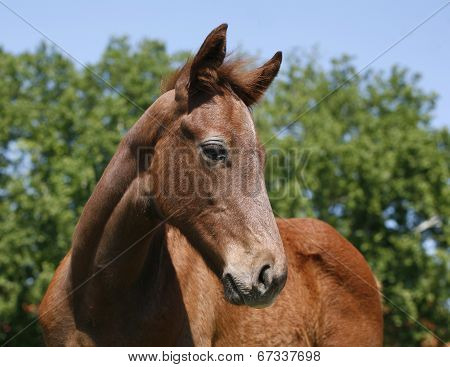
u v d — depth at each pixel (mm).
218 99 3895
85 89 19656
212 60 3949
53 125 18156
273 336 4902
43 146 17312
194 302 4371
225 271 3732
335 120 19594
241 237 3713
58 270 4648
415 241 17234
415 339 16312
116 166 4156
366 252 17172
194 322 4324
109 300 4074
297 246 5414
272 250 3654
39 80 20625
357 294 5555
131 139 4133
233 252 3715
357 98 20906
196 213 3850
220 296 4590
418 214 18719
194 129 3838
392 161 18109
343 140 19531
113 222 4062
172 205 3898
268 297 3613
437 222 18891
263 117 17250
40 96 20125
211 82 3895
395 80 22422
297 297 5164
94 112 17578
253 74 4152
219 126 3797
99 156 16266
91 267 4145
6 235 15594
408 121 20781
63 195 15992
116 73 19703
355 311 5516
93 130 16625
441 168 18641
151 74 20125
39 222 15859
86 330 4152
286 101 19281
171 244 4418
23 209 15953
